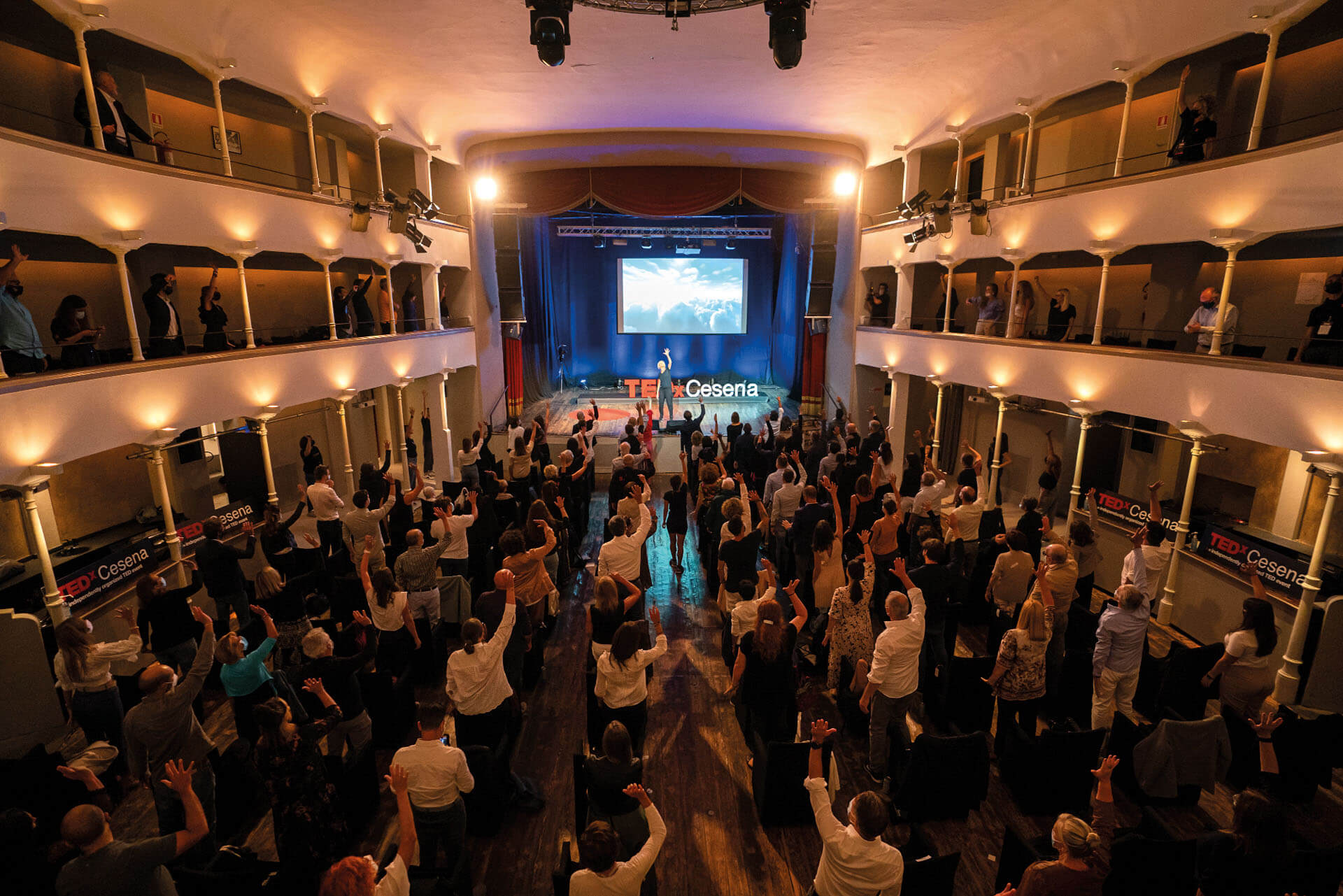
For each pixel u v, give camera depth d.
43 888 3.76
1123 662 5.58
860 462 10.50
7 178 6.23
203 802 4.54
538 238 22.30
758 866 4.88
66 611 6.59
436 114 13.84
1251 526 8.68
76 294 9.14
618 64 10.86
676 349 24.97
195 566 7.67
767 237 23.06
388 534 9.33
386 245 12.94
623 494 9.67
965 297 15.18
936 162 14.83
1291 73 8.58
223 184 9.12
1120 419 11.65
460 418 17.27
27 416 6.37
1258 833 3.41
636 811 3.87
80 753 5.95
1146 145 10.56
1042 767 5.17
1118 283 11.66
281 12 8.97
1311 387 6.64
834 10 8.98
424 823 4.17
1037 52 10.12
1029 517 7.92
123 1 7.40
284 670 6.20
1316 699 6.57
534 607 6.84
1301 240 8.69
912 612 5.34
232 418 9.34
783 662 5.22
